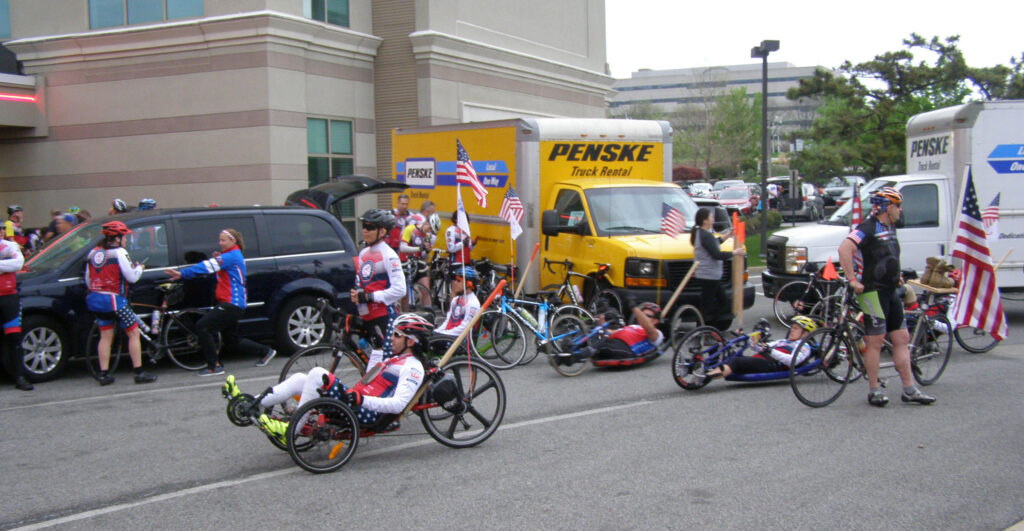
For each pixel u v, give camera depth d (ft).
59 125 62.75
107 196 62.13
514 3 75.56
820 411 25.31
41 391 29.07
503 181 42.32
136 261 31.63
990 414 24.88
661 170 44.21
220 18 56.65
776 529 16.22
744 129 199.11
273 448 22.03
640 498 17.92
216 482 19.35
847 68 91.15
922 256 41.63
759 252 80.12
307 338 34.68
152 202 42.39
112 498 18.37
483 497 18.10
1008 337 38.63
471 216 45.47
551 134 40.88
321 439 19.86
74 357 31.14
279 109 57.88
